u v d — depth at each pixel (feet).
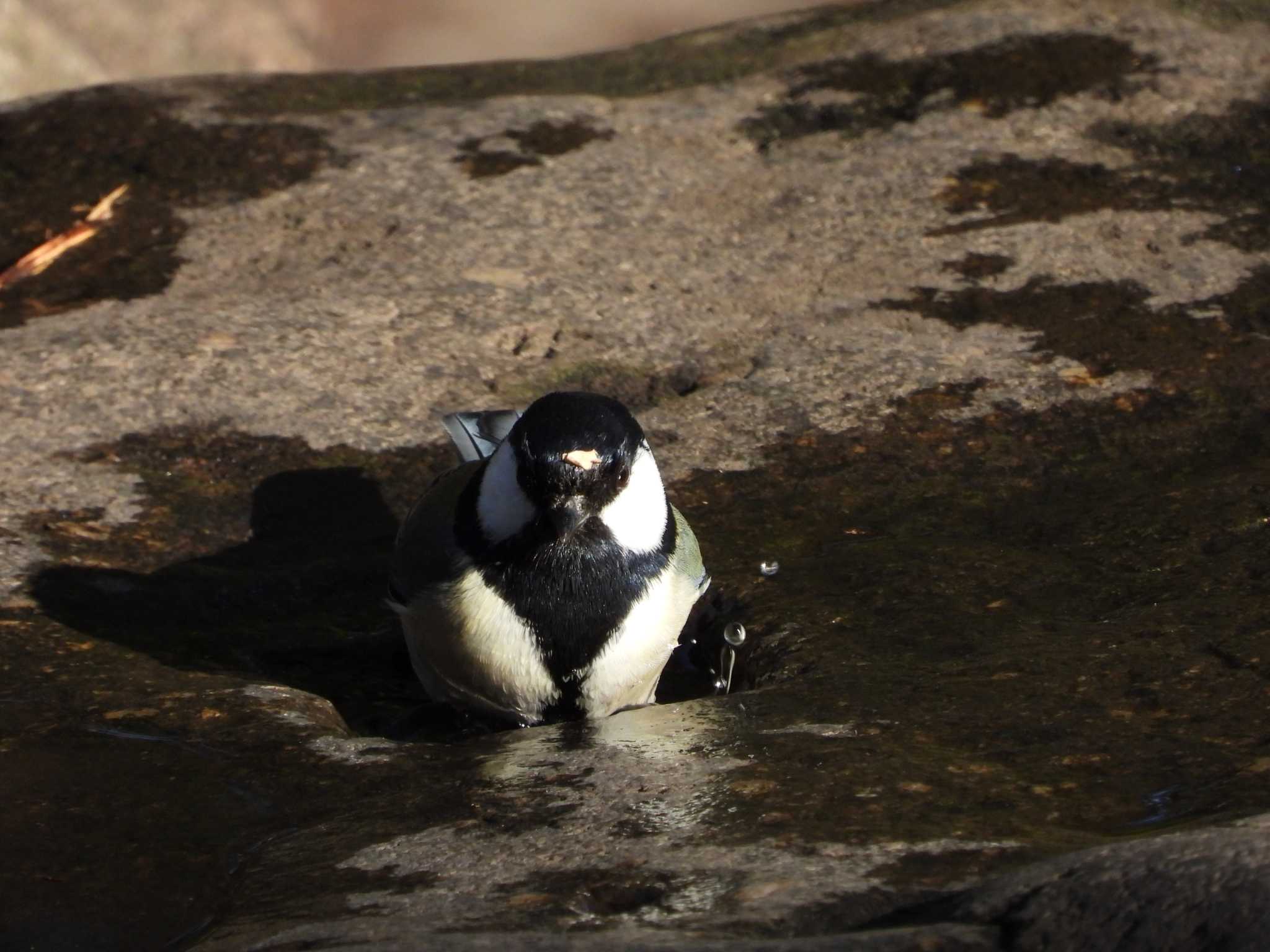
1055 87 50.75
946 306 40.83
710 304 41.88
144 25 83.46
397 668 30.40
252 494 34.96
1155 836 18.11
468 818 21.83
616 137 50.83
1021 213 44.86
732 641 29.30
